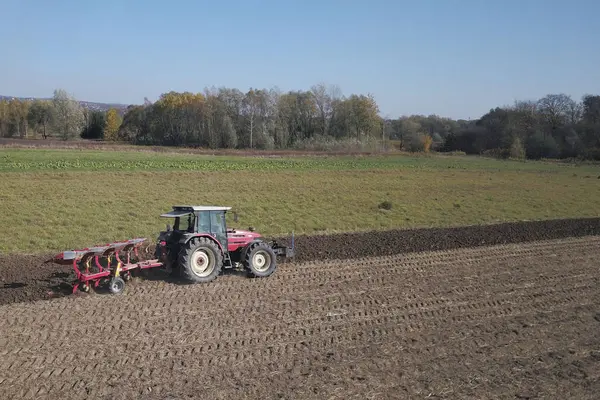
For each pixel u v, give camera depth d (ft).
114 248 39.73
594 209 100.58
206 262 42.39
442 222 80.74
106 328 32.12
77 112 382.42
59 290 39.45
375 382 25.94
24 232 61.98
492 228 75.97
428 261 52.42
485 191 117.08
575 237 69.21
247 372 26.71
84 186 96.58
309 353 29.25
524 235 69.72
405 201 97.60
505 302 39.45
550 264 52.42
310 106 336.08
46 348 29.09
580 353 30.25
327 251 56.03
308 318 34.83
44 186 94.22
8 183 95.20
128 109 360.69
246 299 38.47
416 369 27.55
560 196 115.03
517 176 156.56
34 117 372.58
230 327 32.81
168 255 42.60
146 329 32.09
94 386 24.93
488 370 27.68
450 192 112.88
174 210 44.75
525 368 28.07
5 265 47.85
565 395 25.23
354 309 36.94
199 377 26.04
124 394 24.23
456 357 29.22
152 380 25.64
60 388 24.72
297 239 63.82
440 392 25.13
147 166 136.77
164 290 39.96
